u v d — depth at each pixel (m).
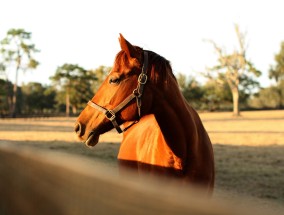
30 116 64.62
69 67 83.94
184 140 3.18
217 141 16.03
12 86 87.69
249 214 0.41
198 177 3.26
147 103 3.19
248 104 88.25
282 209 5.28
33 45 79.38
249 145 14.50
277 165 9.70
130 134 4.14
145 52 3.31
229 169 9.16
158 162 3.33
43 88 92.69
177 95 3.24
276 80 84.00
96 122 3.23
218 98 81.25
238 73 55.41
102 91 3.27
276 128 24.98
